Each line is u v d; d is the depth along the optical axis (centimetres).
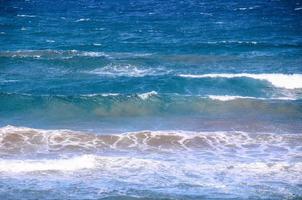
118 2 14662
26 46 7494
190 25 9688
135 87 5100
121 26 9562
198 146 3444
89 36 8456
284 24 9812
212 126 3928
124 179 2892
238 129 3850
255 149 3391
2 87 5053
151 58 6419
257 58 6562
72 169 3005
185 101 4456
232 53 6981
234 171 3005
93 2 14700
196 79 5216
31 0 15300
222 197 2684
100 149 3378
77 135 3578
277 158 3231
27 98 4416
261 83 5181
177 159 3216
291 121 4059
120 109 4309
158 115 4219
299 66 6081
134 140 3525
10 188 2761
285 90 5112
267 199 2666
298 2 14550
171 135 3603
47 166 3025
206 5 13712
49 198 2658
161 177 2923
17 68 5844
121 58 6406
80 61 6084
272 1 14862
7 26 9369
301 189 2780
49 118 4134
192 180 2888
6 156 3206
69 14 11562
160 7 13238
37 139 3494
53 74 5638
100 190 2753
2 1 14912
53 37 8312
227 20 10450
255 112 4284
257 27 9438
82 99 4419
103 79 5403
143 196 2681
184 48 7362
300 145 3462
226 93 5022
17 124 3966
